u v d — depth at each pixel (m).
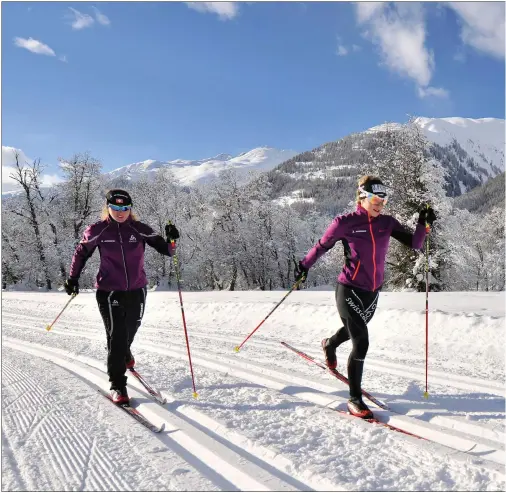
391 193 20.45
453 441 2.85
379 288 3.61
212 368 4.98
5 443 2.86
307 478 2.40
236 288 37.28
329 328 7.72
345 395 3.80
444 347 6.03
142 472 2.45
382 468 2.48
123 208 3.92
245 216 34.38
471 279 26.45
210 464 2.59
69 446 2.80
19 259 33.00
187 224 34.09
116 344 3.83
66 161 31.39
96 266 28.92
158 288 32.78
